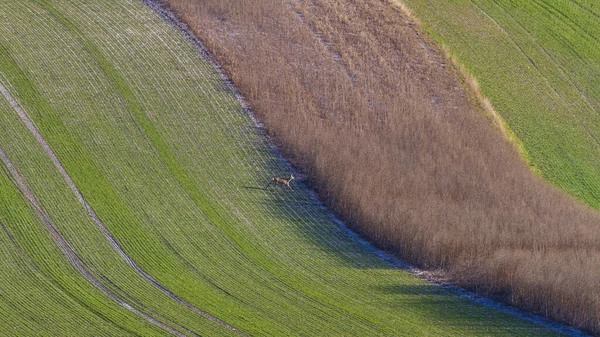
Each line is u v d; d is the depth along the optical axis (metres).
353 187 60.22
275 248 54.88
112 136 64.50
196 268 51.62
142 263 51.56
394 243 56.38
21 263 50.25
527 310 50.19
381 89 75.25
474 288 52.19
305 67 75.81
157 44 76.31
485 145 70.44
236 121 68.19
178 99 69.69
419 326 47.22
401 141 68.25
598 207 69.25
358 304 49.19
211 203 58.88
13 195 56.62
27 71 70.25
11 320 44.69
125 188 59.09
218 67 74.38
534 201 62.97
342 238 57.12
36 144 62.25
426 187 62.19
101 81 70.38
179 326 45.31
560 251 56.22
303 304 48.66
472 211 59.50
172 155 63.41
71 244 52.66
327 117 69.94
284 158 64.88
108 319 45.47
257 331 45.34
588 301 48.88
